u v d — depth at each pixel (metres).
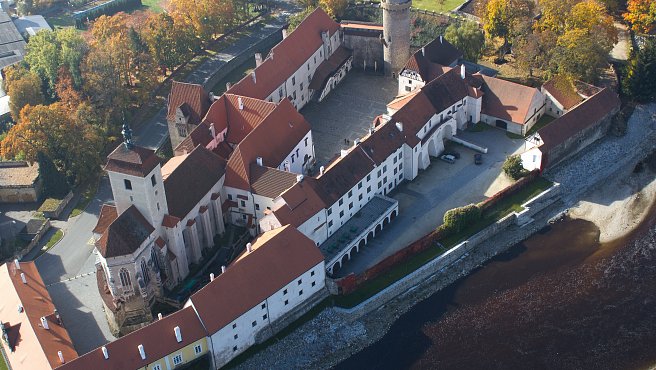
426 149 199.12
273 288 154.38
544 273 173.38
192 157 176.25
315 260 160.50
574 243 181.00
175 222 163.88
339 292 165.88
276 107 194.62
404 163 195.62
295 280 157.62
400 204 189.88
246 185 178.88
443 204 188.62
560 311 163.75
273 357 155.38
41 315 156.38
